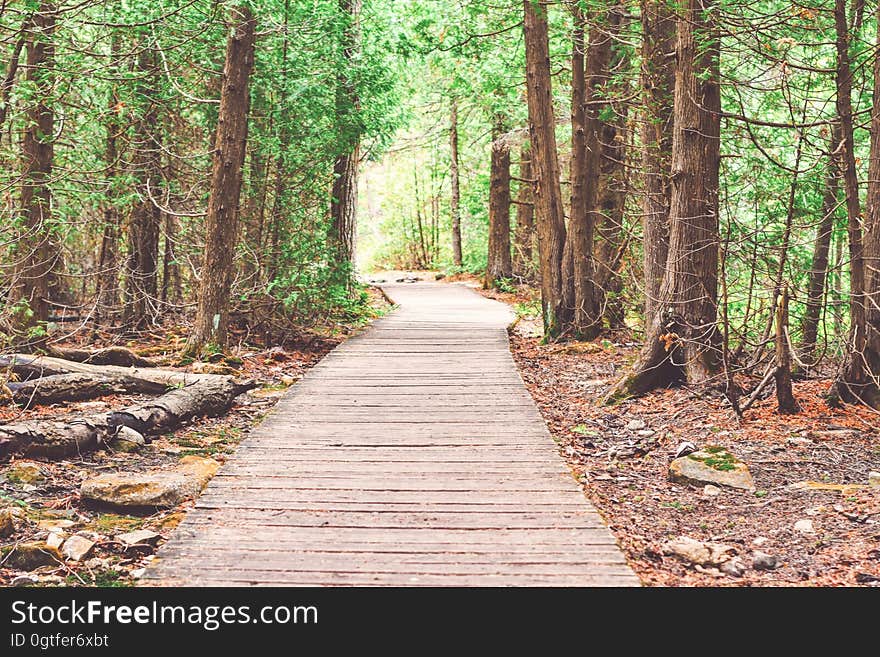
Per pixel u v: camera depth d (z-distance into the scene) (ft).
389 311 63.62
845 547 17.42
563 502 19.69
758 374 32.07
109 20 33.94
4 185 30.04
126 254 44.47
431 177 124.77
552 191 47.16
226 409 30.17
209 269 37.42
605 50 47.03
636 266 48.14
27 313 29.58
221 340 37.68
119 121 37.55
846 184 27.71
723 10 28.37
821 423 26.43
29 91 29.40
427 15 55.11
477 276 107.04
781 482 21.94
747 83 31.48
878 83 27.40
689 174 31.78
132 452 24.31
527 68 46.85
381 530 17.89
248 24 37.06
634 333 47.50
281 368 38.40
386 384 33.19
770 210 36.96
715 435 26.02
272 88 44.91
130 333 44.14
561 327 47.01
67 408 28.66
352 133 48.65
